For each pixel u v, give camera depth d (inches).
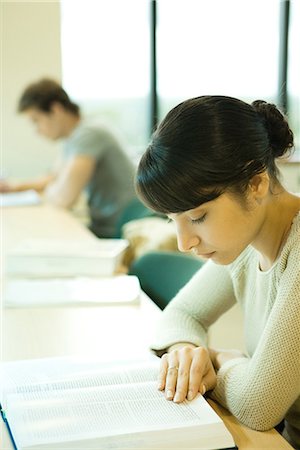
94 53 166.7
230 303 55.1
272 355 41.2
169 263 74.4
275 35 185.9
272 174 41.6
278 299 41.9
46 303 67.3
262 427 41.6
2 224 109.5
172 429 38.3
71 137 131.3
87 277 77.1
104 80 169.6
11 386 43.9
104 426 38.3
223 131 37.4
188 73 178.7
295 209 44.1
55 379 45.2
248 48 183.0
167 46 175.0
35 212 121.0
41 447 35.9
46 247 84.0
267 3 182.2
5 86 157.6
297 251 42.2
